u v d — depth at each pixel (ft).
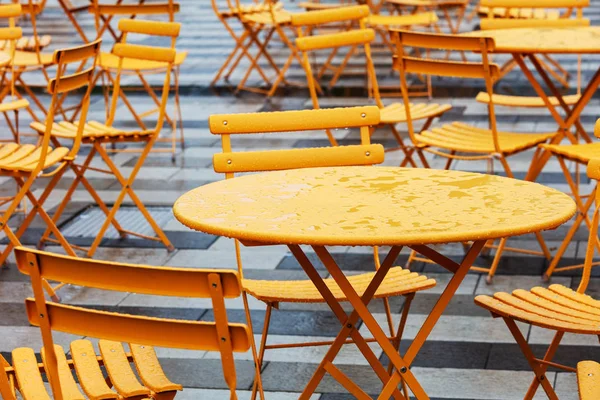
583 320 10.52
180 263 18.47
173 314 16.19
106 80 34.73
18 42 27.25
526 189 10.54
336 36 20.45
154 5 25.46
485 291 16.88
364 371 14.01
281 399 13.21
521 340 11.35
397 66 18.15
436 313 10.00
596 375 9.71
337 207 9.95
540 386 13.39
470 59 37.58
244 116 12.44
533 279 17.40
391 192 10.52
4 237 19.99
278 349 14.75
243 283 12.09
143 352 10.14
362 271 17.93
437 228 9.09
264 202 10.22
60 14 50.31
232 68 34.40
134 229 20.34
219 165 12.32
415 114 19.69
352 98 31.83
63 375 9.75
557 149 17.10
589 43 18.44
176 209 10.02
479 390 13.37
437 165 24.32
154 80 34.96
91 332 8.16
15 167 16.40
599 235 19.25
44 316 8.29
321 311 16.14
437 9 50.06
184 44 42.32
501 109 29.60
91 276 7.98
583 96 18.38
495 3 23.39
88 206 21.88
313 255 18.78
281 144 26.53
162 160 25.36
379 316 15.76
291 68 37.19
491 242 18.37
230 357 7.73
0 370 8.73
